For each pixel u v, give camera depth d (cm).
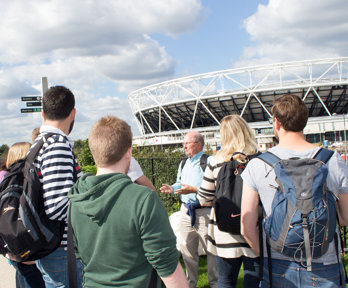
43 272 238
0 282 455
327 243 181
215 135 5659
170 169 902
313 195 177
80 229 162
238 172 268
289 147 208
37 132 422
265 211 200
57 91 255
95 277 159
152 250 147
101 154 164
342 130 4988
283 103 209
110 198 151
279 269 199
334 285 188
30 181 220
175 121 8450
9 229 214
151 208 150
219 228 270
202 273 455
